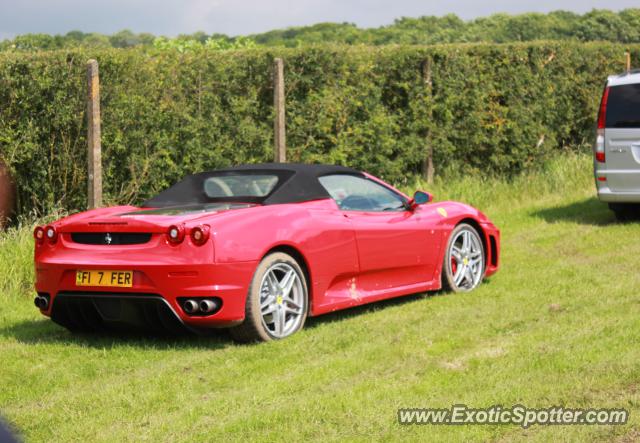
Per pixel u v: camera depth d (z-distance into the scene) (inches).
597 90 687.7
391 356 249.8
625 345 247.9
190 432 193.8
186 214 269.7
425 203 325.4
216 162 462.0
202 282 256.4
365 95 535.5
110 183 434.0
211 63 464.1
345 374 234.1
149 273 258.7
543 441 182.1
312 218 286.5
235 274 259.8
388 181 556.1
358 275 302.7
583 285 339.6
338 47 525.0
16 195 414.9
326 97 513.7
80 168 424.2
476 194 564.1
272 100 494.3
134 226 261.7
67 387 233.3
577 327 272.4
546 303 311.3
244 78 482.9
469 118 589.9
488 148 608.7
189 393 222.5
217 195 293.3
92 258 266.5
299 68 506.6
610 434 185.0
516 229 492.4
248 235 264.7
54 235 274.5
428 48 570.6
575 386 214.1
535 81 628.7
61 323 284.8
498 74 608.7
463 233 346.6
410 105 562.3
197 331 265.7
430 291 345.4
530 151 626.8
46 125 414.9
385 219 313.7
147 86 441.4
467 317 294.8
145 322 268.4
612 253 407.5
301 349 260.5
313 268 284.4
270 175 296.8
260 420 197.2
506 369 230.8
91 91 408.5
